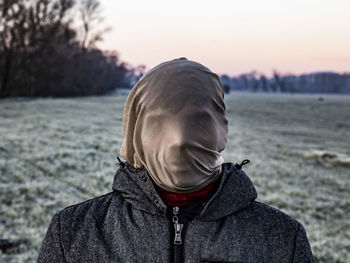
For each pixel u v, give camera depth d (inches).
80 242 41.8
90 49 2578.7
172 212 42.9
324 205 380.5
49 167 465.1
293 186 457.4
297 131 1081.4
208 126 39.5
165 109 39.2
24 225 263.3
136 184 43.4
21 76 2009.1
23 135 700.7
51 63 2101.4
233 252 40.3
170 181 38.9
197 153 38.3
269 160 615.8
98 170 469.4
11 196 332.5
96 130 848.9
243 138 861.2
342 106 2493.8
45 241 44.1
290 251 41.1
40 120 965.2
